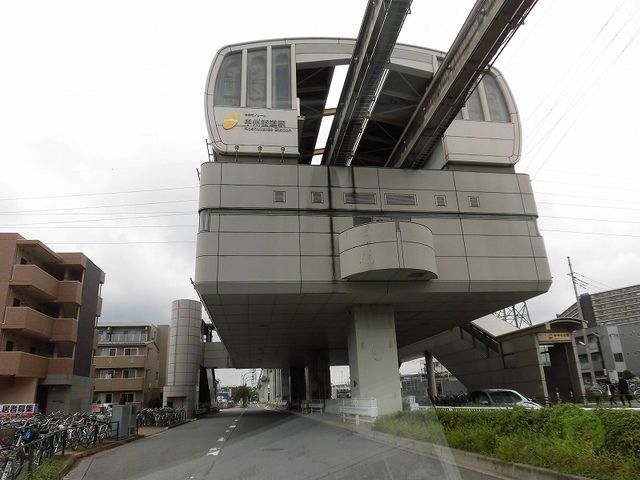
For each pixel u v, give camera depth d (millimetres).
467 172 21234
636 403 26156
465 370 35625
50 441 10164
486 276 20000
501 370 31031
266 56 21812
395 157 23203
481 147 22359
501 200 21109
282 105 21047
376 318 21359
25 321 30641
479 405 20094
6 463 8195
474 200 20906
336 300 20266
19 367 29828
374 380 20516
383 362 20812
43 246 33406
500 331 32219
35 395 31609
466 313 24828
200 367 52812
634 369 60969
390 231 18062
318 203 19656
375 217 19859
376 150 27891
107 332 56781
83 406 36719
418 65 21422
